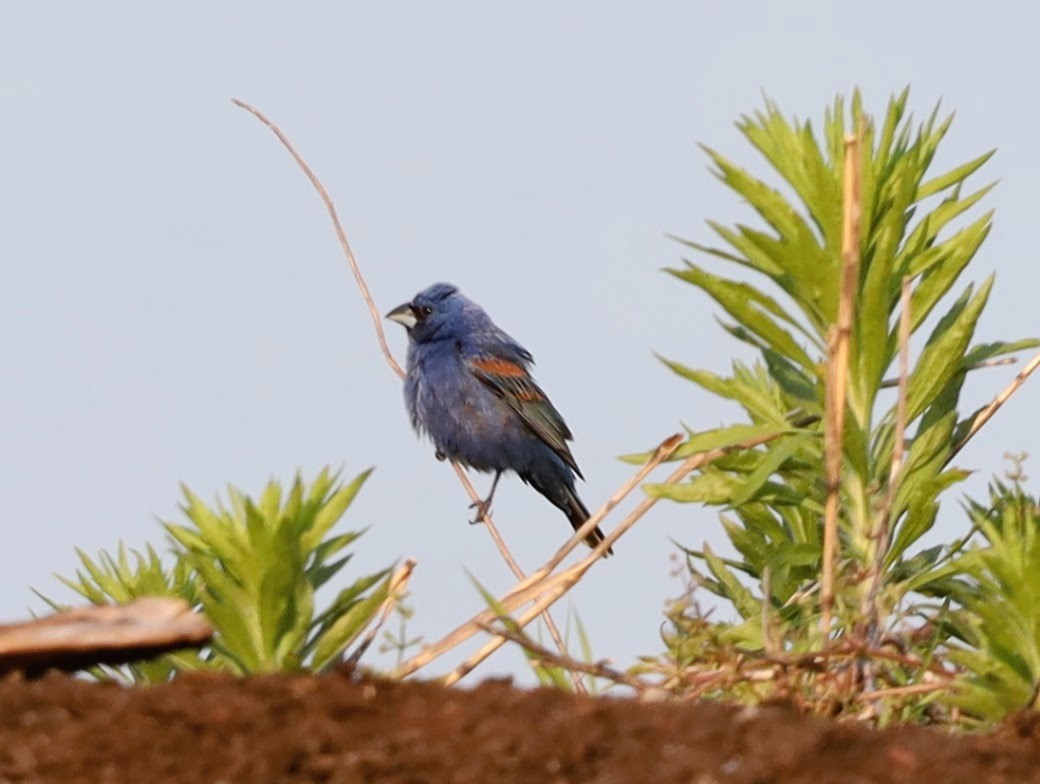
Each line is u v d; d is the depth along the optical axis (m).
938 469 11.90
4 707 8.46
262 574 10.35
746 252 12.07
